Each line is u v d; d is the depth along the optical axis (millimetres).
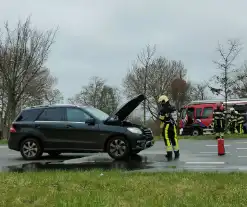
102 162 11656
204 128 30078
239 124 25453
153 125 38219
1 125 39594
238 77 43938
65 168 10516
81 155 13930
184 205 5453
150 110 47406
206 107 30328
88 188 6859
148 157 12602
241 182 7117
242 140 18812
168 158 12266
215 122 19219
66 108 12898
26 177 8062
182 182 7258
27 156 12953
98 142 12297
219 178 7555
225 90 25656
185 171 8766
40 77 35000
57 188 6879
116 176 8117
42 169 10414
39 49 26547
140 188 6773
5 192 6570
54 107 13000
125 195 6211
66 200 5785
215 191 6414
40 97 42500
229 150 14320
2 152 15938
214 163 10938
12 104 26625
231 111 25406
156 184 7133
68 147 12570
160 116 12641
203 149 14867
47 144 12750
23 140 13062
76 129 12492
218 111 19203
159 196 6086
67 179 7707
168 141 12586
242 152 13617
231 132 25172
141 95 13250
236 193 6176
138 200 5844
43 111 13055
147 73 47656
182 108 31531
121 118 13328
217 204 5492
